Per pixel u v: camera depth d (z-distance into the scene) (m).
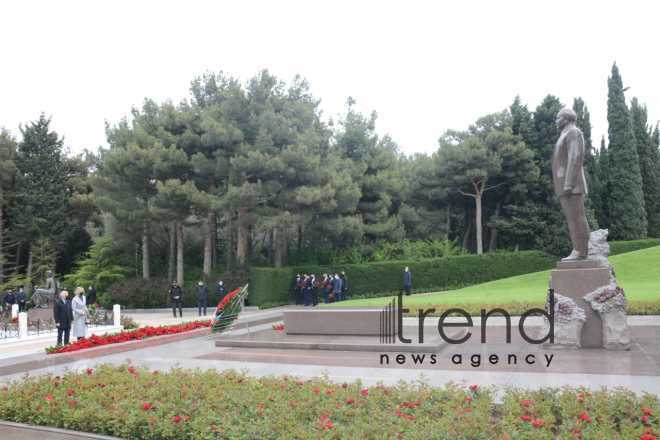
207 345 14.61
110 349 14.59
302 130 36.38
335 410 6.37
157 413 6.61
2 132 43.03
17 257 42.62
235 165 30.86
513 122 43.88
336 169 37.56
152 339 16.52
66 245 43.31
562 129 11.67
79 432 6.82
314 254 37.94
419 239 44.78
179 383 7.98
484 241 48.00
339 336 14.05
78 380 8.52
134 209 33.66
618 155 45.31
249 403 6.82
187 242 42.50
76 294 17.22
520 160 41.25
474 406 6.37
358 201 37.25
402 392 7.04
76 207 44.47
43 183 42.41
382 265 35.22
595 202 44.88
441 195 43.75
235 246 42.56
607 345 10.83
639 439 5.11
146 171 32.47
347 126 42.59
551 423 5.78
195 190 31.12
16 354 14.95
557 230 39.72
